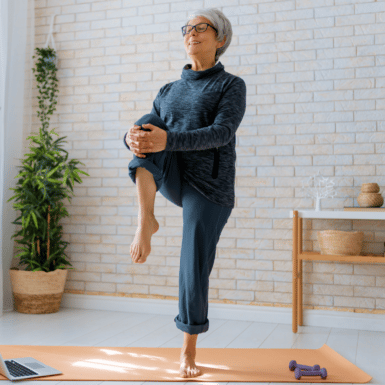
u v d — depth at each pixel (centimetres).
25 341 239
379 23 295
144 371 184
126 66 344
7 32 324
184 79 184
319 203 286
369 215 257
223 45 187
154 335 256
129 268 334
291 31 309
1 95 316
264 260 306
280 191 306
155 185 155
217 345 236
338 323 288
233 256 312
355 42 298
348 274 292
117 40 347
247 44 317
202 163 172
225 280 312
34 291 313
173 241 325
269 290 304
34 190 328
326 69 302
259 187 310
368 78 295
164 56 336
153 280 328
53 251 332
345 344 244
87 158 349
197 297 168
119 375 178
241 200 312
